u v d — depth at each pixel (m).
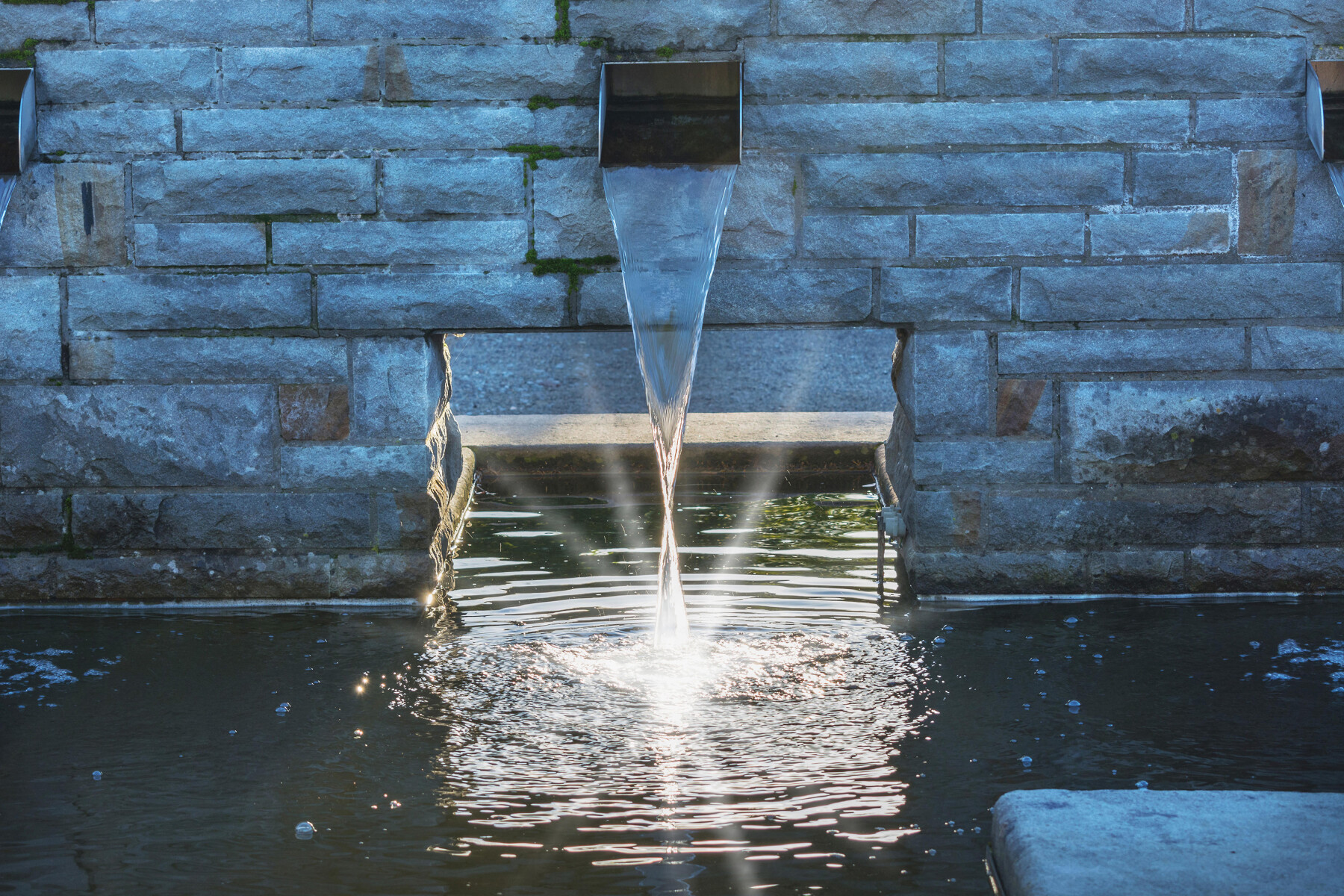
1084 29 5.95
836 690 4.96
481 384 12.74
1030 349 6.13
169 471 6.21
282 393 6.18
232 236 6.07
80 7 5.93
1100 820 3.41
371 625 5.88
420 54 5.96
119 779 4.20
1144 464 6.18
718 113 5.89
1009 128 6.00
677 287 6.03
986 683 5.02
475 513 7.86
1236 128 5.99
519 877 3.54
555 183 6.03
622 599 6.15
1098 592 6.25
